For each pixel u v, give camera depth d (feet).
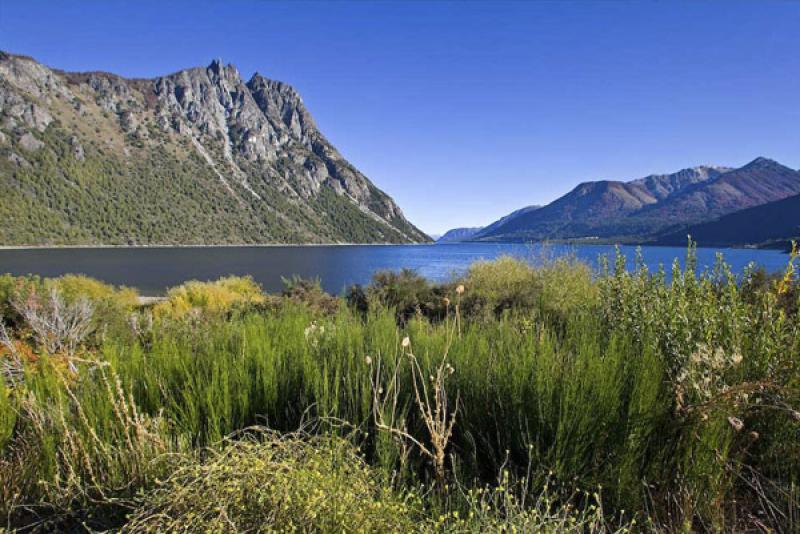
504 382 7.78
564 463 6.26
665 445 6.53
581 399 6.58
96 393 7.84
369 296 27.02
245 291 52.70
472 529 4.72
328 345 10.40
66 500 6.01
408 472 6.63
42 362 8.84
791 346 6.70
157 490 5.07
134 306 41.52
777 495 5.90
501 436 7.31
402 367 8.87
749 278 8.40
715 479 5.89
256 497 4.79
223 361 8.66
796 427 6.21
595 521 5.12
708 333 7.15
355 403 7.69
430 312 25.27
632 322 9.40
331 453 5.60
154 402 8.04
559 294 19.62
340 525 4.59
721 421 6.01
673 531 5.54
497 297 24.17
